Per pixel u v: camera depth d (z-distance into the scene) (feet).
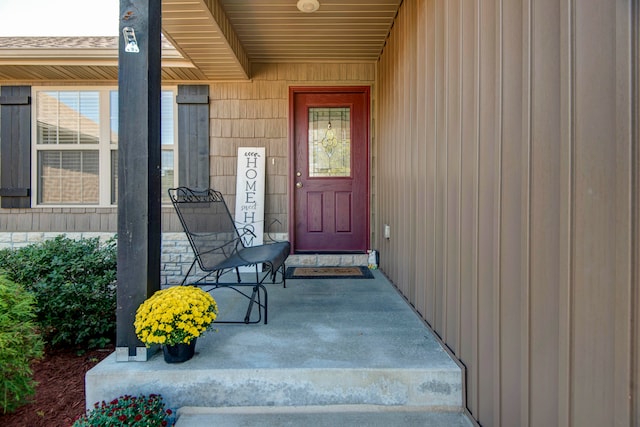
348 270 12.59
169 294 5.56
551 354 3.45
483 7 4.83
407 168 8.85
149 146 5.78
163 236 13.29
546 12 3.49
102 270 9.37
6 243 13.17
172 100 13.41
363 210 13.57
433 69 6.89
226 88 13.32
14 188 13.17
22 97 13.17
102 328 8.99
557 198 3.36
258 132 13.38
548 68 3.47
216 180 13.32
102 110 13.28
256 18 10.12
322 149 13.55
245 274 12.43
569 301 3.17
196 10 8.49
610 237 2.73
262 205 13.19
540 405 3.61
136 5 5.75
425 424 4.96
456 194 5.74
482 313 4.83
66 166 13.35
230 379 5.29
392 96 10.64
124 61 5.74
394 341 6.30
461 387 5.30
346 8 9.61
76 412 6.48
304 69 13.32
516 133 4.04
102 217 13.23
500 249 4.36
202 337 6.49
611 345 2.73
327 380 5.29
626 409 2.60
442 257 6.34
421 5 7.70
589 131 2.93
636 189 2.52
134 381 5.27
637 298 2.52
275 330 6.85
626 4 2.56
